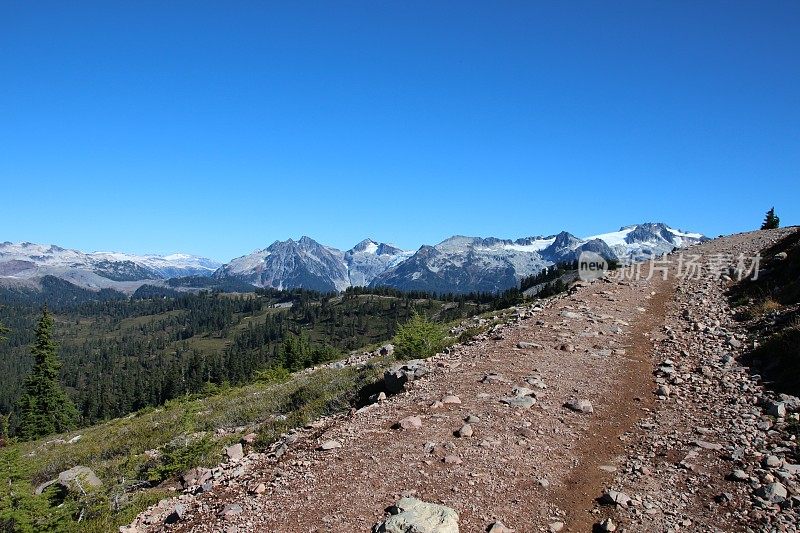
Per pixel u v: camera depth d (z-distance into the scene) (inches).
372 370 900.0
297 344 2289.6
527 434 421.7
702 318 806.5
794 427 407.8
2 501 441.4
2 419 1801.2
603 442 418.3
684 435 418.9
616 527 300.7
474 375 577.3
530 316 884.6
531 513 316.5
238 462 486.6
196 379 4963.1
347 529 302.2
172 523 357.1
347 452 408.8
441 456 386.6
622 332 759.7
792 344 552.4
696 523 301.7
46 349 2706.7
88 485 584.4
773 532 286.0
